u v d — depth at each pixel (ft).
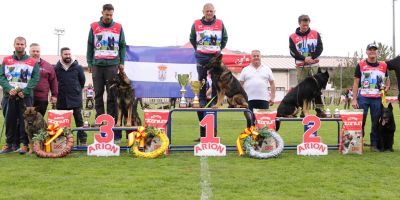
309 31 30.30
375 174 19.83
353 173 20.01
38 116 25.43
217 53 29.30
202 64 30.91
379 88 27.50
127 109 27.04
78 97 30.09
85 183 17.74
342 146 26.02
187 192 16.31
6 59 26.53
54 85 28.78
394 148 29.07
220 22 30.89
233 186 17.30
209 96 33.58
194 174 19.66
